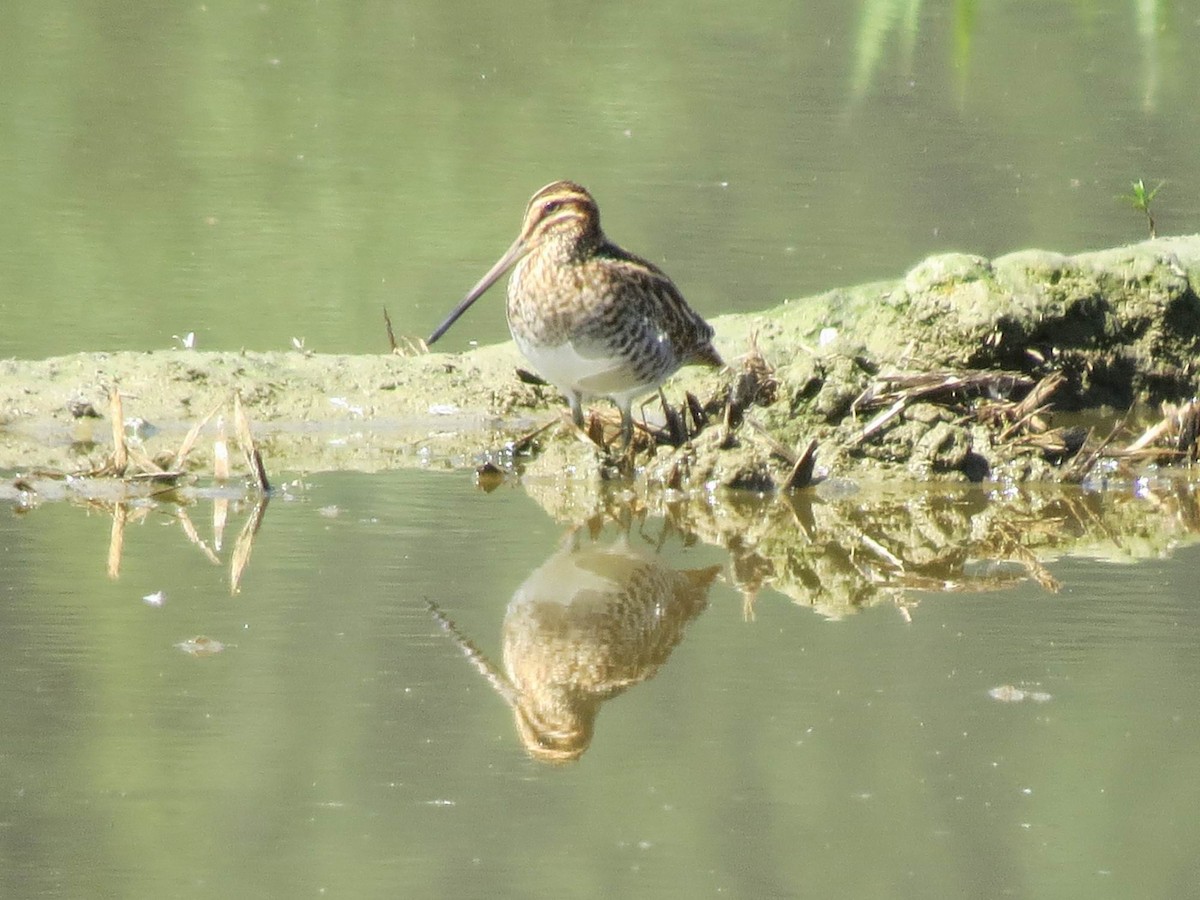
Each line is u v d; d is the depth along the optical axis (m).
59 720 7.54
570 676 8.17
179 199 18.06
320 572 9.38
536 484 11.23
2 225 16.88
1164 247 13.83
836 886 6.52
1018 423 11.79
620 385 11.19
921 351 12.77
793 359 12.45
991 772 7.31
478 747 7.46
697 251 16.50
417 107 21.89
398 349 13.65
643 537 10.23
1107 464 11.70
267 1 27.59
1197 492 11.30
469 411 12.56
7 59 23.48
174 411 12.16
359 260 16.33
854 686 8.10
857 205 18.20
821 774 7.29
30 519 10.16
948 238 17.02
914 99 22.84
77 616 8.65
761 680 8.16
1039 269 13.02
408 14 26.84
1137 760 7.38
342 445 11.94
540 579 9.41
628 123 21.38
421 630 8.63
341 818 6.87
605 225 17.25
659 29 26.25
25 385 12.17
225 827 6.79
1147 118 22.02
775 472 11.24
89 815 6.82
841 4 27.48
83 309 14.61
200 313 14.62
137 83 22.67
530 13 27.02
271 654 8.28
